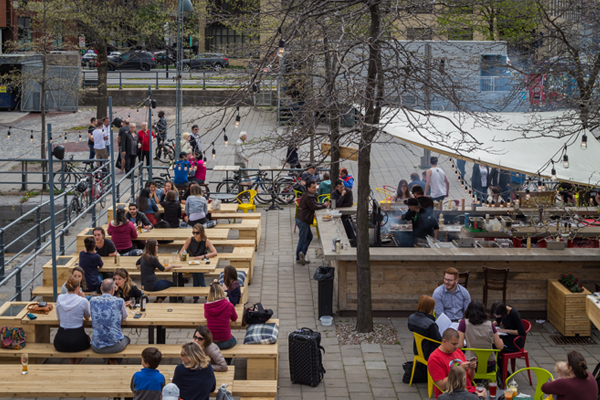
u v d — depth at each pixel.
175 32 31.73
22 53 35.12
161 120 22.77
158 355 7.15
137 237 12.62
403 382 9.07
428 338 8.65
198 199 14.27
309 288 12.73
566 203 15.00
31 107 33.91
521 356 8.88
